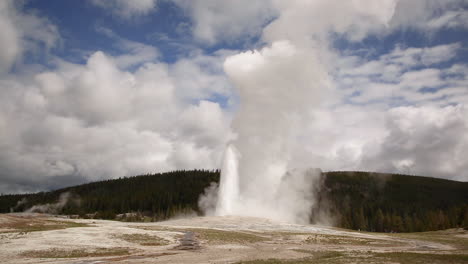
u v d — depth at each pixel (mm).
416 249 42969
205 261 29938
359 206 161500
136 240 42219
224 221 74312
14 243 36500
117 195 195500
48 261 29766
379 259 28953
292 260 29953
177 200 181250
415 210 170250
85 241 39156
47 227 50375
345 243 49344
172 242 43031
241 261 29266
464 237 62344
